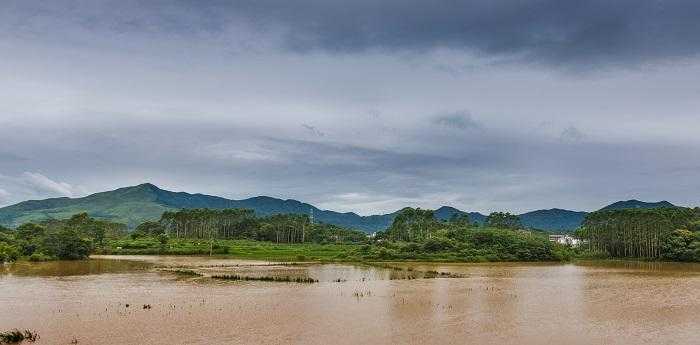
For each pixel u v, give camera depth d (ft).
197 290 273.33
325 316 200.64
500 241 627.87
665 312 212.43
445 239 622.95
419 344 157.99
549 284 317.42
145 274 360.28
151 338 163.02
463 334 170.91
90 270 391.65
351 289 283.18
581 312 211.82
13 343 156.35
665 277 371.35
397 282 322.96
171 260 514.27
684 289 291.79
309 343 158.30
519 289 288.92
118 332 170.81
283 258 554.05
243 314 203.51
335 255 590.14
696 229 642.22
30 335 163.94
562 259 599.98
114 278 332.19
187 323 185.68
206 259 532.32
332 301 237.86
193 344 156.04
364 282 321.32
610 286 307.17
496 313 208.54
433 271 416.87
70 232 525.34
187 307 218.38
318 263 503.20
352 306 224.12
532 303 234.99
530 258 590.14
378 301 238.68
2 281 312.29
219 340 161.27
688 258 581.53
